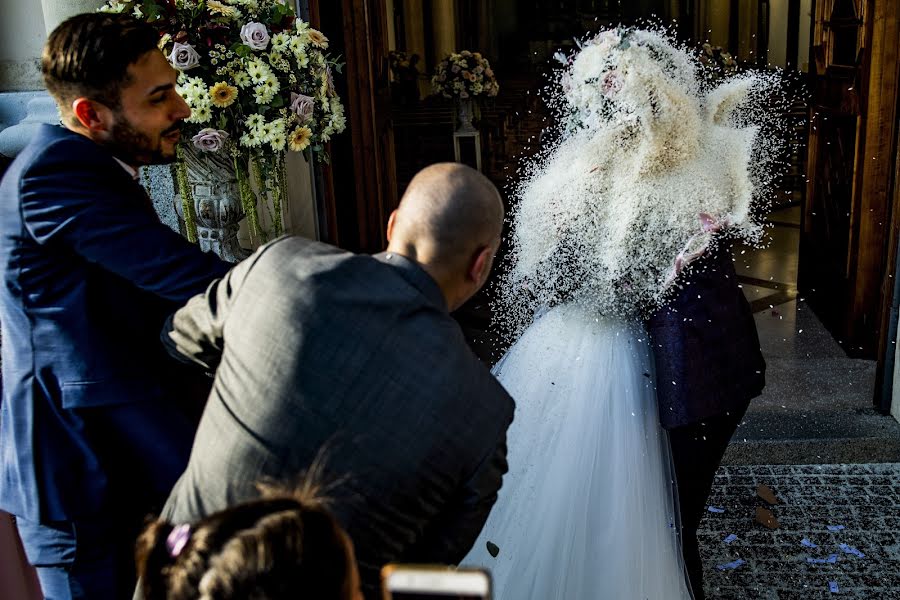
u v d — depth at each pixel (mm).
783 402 4227
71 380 1971
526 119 12703
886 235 4500
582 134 2391
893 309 3926
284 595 840
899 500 3496
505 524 2410
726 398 2342
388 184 6086
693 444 2391
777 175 2643
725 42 17844
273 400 1447
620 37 2332
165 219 3518
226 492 1452
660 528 2355
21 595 2463
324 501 1333
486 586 940
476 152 9117
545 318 2564
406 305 1492
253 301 1525
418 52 16891
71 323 1955
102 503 2047
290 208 4738
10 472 2043
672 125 2297
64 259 1943
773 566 3109
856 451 3826
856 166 4535
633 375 2404
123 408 2025
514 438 2455
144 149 2059
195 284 1910
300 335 1457
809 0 15430
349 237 5559
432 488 1469
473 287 1653
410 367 1452
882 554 3152
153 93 1999
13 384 2002
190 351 1672
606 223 2377
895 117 4168
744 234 2434
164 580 936
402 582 955
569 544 2314
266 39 2686
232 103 2699
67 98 1959
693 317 2320
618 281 2379
